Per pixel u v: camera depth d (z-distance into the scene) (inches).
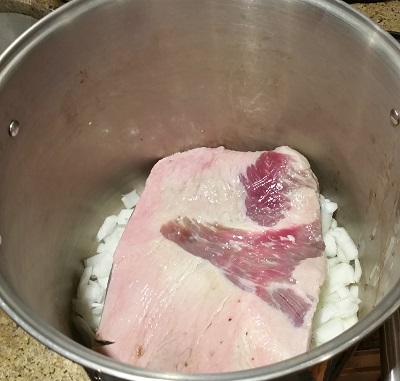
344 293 35.0
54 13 29.5
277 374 19.4
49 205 33.9
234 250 33.8
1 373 31.1
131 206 41.3
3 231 27.8
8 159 29.3
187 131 39.8
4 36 41.2
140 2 30.9
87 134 35.7
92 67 32.9
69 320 34.8
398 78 27.5
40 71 30.3
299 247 33.7
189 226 35.4
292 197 35.3
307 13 30.0
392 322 25.9
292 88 34.9
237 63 34.8
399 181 29.6
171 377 19.6
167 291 31.5
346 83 31.7
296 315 29.8
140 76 35.1
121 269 33.6
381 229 32.6
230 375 19.5
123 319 31.7
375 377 34.7
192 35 33.3
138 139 38.9
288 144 38.9
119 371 20.1
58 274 34.7
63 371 31.0
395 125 29.3
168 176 37.8
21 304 23.1
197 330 29.9
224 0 31.1
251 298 30.2
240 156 37.6
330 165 37.5
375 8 41.5
